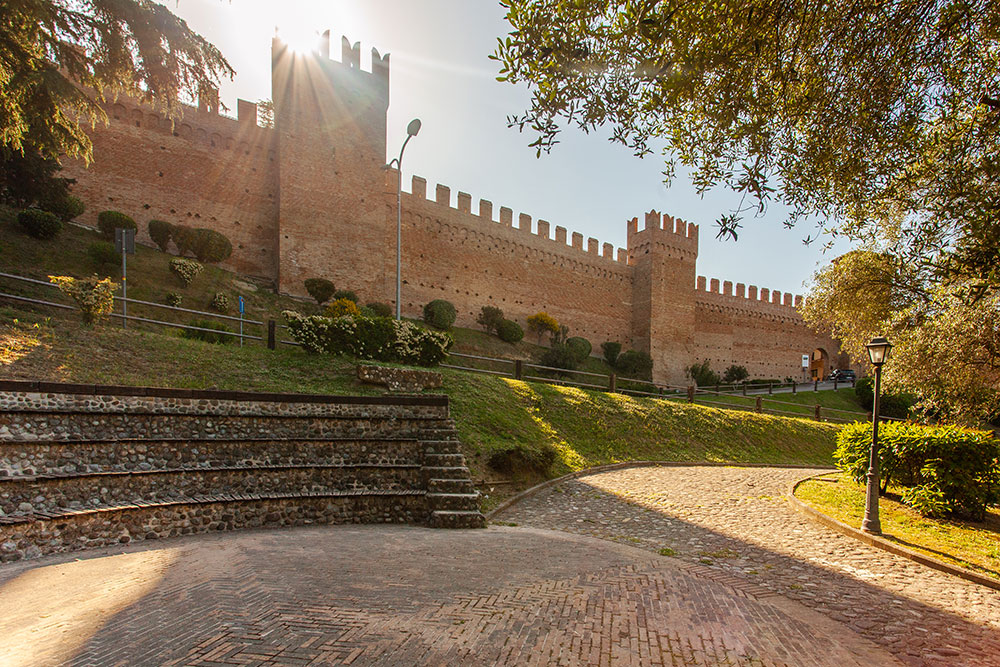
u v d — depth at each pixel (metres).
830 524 9.69
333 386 12.22
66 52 11.93
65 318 12.45
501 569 5.97
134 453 7.46
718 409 21.69
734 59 5.38
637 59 5.09
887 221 10.11
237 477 7.96
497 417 13.99
